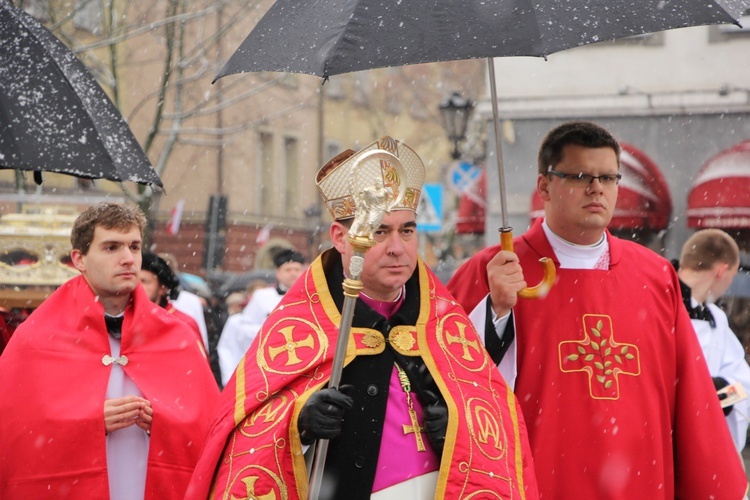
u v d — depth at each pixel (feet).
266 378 24.23
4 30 28.27
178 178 186.19
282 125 206.28
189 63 117.91
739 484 30.37
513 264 28.09
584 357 29.53
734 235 114.52
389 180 24.36
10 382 29.76
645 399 29.63
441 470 23.63
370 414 24.00
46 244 42.78
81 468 29.30
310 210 213.66
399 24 23.97
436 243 182.80
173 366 31.19
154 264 44.75
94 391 30.01
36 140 27.07
